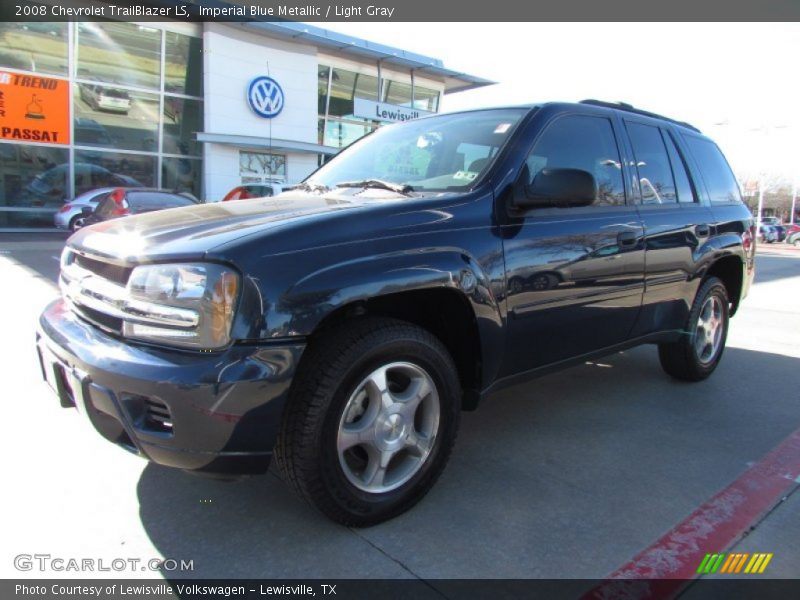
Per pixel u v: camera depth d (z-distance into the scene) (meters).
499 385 3.00
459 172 3.07
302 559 2.31
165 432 2.13
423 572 2.26
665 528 2.60
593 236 3.28
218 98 19.77
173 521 2.54
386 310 2.76
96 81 17.91
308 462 2.28
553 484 2.97
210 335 2.09
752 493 2.93
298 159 21.89
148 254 2.23
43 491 2.73
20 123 16.86
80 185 18.17
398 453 2.67
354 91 24.23
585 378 4.74
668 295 3.97
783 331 6.98
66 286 2.75
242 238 2.21
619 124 3.80
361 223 2.46
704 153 4.64
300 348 2.18
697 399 4.30
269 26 19.69
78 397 2.33
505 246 2.83
